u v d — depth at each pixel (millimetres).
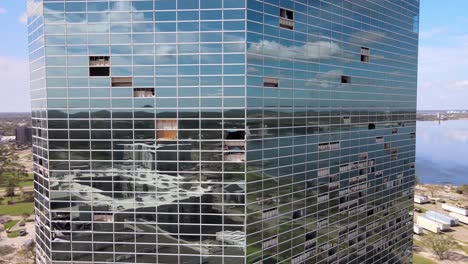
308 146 48188
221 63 39812
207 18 39656
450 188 192000
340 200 54125
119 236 41000
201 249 40438
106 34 40406
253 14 40406
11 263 96750
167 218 40625
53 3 40438
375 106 60562
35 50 44188
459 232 125500
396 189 67500
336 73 52250
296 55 45781
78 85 40750
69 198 41219
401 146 68125
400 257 69750
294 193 46219
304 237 47906
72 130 40906
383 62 61562
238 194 40125
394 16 63250
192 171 40281
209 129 40062
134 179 40750
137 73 40406
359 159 57688
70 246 41438
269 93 42594
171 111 40281
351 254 56594
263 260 42406
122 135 40656
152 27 40031
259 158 41594
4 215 138000
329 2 50219
